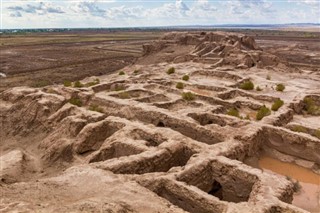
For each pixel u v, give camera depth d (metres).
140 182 15.39
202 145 20.11
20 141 30.88
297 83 43.12
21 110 33.97
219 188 17.81
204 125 26.22
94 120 27.36
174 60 65.69
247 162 21.31
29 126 31.92
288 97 35.12
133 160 17.56
